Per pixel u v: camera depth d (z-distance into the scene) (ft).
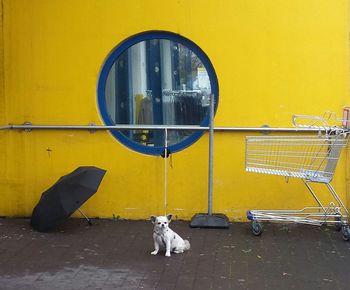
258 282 18.84
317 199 24.45
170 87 26.37
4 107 26.66
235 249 22.12
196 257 21.25
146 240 23.40
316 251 21.85
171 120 26.50
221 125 25.59
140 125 26.40
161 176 26.13
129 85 26.53
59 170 26.68
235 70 25.36
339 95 25.03
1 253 21.84
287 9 24.98
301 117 24.70
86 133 26.45
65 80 26.30
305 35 25.00
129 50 26.35
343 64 24.94
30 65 26.37
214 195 25.88
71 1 25.94
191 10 25.40
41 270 20.02
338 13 24.82
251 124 25.45
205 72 26.00
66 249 22.29
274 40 25.13
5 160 26.94
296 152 24.50
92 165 26.48
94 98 26.22
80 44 26.11
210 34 25.39
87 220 25.85
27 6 26.14
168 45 26.13
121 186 26.37
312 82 25.12
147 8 25.63
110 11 25.84
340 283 18.74
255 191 25.68
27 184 26.91
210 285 18.62
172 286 18.54
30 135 26.71
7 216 27.12
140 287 18.48
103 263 20.68
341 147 23.45
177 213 26.12
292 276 19.35
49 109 26.45
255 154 24.72
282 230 24.52
